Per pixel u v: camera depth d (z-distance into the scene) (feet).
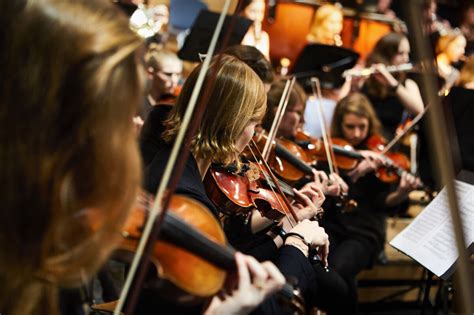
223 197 7.51
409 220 14.12
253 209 7.83
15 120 2.63
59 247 2.87
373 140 13.78
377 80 15.99
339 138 13.53
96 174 2.76
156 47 13.89
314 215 8.66
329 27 19.93
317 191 9.14
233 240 7.59
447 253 7.23
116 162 2.79
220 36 11.58
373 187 13.06
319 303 10.30
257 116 6.88
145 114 9.16
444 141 2.90
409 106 15.31
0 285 2.85
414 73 15.90
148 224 3.76
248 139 7.00
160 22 16.16
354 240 11.57
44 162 2.67
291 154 10.63
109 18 2.79
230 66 6.72
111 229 2.91
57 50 2.63
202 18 11.74
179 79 14.08
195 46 11.71
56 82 2.62
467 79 14.28
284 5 20.21
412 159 15.25
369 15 21.44
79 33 2.66
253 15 17.89
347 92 16.46
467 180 8.45
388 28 21.21
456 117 9.03
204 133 6.64
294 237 6.83
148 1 17.30
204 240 4.40
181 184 5.91
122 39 2.76
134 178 2.91
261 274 4.15
